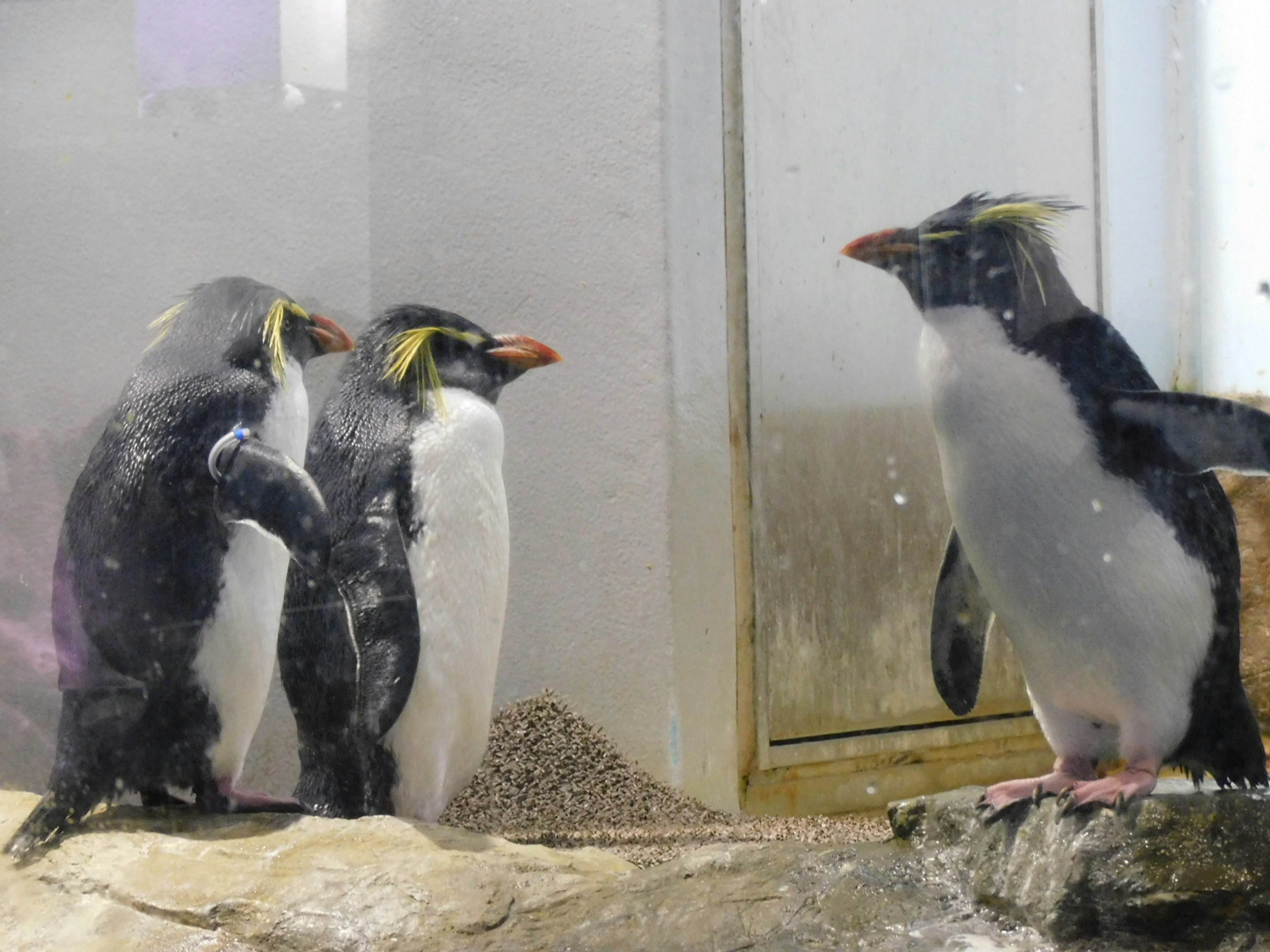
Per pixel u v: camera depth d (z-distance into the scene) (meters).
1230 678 1.94
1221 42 2.50
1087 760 2.05
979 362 1.97
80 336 3.47
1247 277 2.45
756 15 3.33
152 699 2.60
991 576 2.03
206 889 2.09
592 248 3.26
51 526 3.46
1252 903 1.54
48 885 2.26
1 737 3.38
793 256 3.32
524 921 1.83
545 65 3.28
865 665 3.22
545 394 3.36
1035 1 2.80
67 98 3.50
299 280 3.38
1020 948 1.58
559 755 3.12
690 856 1.96
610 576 3.24
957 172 2.96
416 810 2.88
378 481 2.90
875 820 2.77
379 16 3.35
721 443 3.29
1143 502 1.87
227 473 2.52
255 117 3.41
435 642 2.84
